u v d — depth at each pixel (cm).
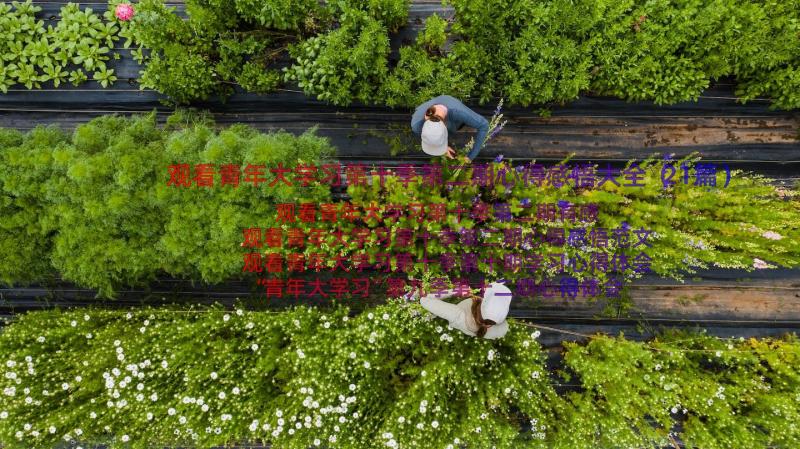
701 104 534
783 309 535
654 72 487
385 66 495
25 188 424
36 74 549
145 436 443
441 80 486
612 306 534
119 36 550
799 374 471
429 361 471
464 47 482
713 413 457
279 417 431
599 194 467
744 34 475
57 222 442
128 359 455
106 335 464
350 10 465
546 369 530
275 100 544
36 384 450
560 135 543
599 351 497
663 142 542
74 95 557
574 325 538
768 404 455
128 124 475
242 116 551
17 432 420
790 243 455
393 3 473
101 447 493
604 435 454
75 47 545
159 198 427
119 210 421
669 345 497
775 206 487
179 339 468
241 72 521
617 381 468
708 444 451
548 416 476
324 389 434
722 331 536
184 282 542
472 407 438
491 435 467
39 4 554
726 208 470
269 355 456
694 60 498
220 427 432
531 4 469
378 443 434
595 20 470
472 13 473
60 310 521
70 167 413
